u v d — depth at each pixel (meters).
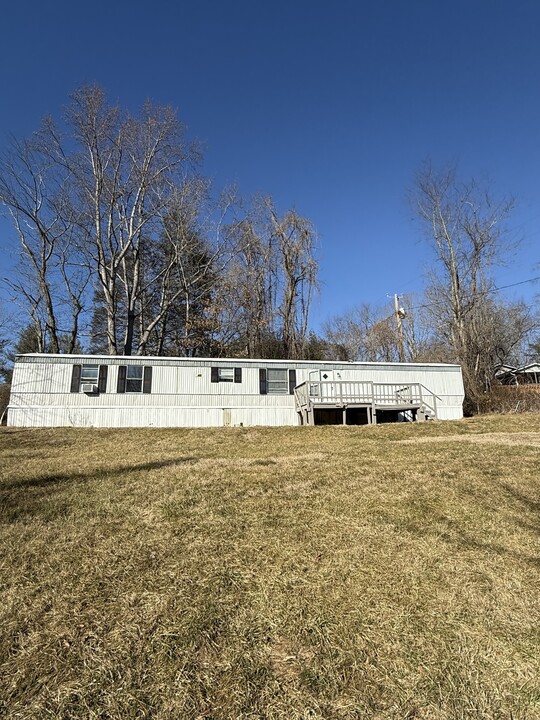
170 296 26.12
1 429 14.45
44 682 2.30
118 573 3.42
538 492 5.52
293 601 3.04
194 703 2.18
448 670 2.41
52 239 22.75
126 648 2.56
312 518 4.57
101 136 22.08
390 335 35.22
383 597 3.10
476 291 26.30
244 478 6.20
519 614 2.92
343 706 2.18
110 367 16.42
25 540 4.06
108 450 10.61
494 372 27.95
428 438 11.48
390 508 4.87
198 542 3.98
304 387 16.77
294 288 26.31
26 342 29.20
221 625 2.78
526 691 2.27
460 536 4.14
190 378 17.08
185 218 24.66
